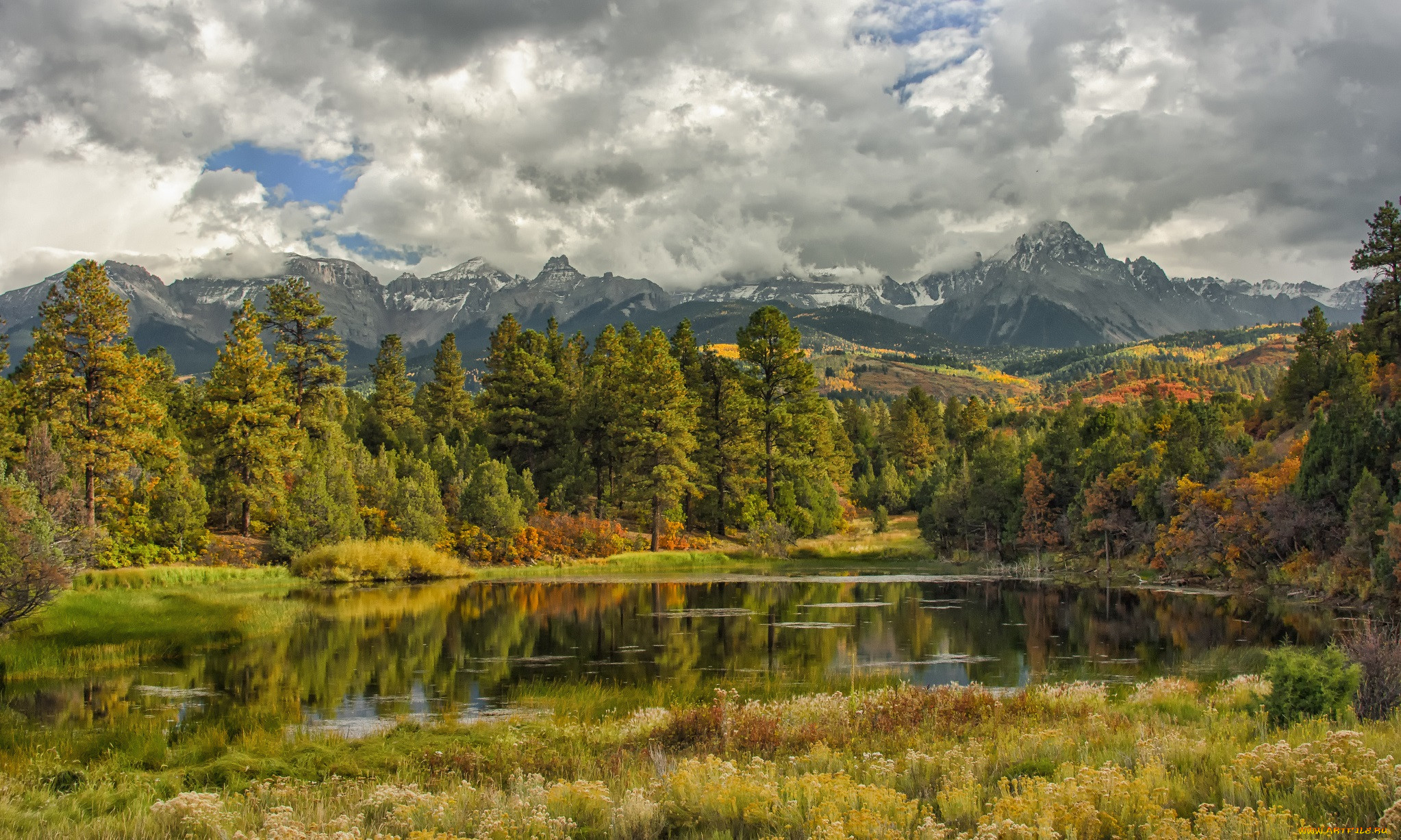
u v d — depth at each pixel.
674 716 16.45
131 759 15.63
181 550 52.34
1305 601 45.53
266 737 17.28
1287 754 10.31
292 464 63.00
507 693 22.97
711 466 86.50
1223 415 92.00
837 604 45.06
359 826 10.11
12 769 14.14
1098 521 67.25
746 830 9.48
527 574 61.12
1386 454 49.06
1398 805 7.94
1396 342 79.94
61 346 50.09
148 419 52.88
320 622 36.81
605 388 87.25
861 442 152.25
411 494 63.88
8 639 27.33
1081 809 8.79
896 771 11.77
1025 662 27.88
